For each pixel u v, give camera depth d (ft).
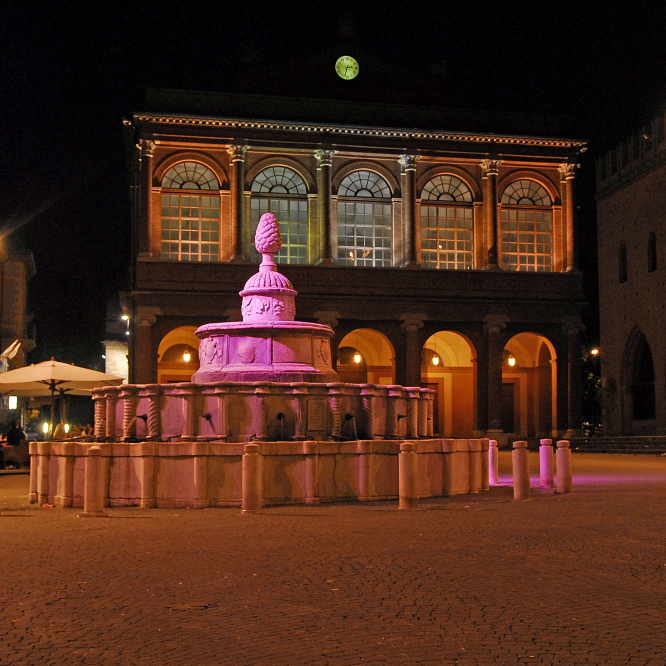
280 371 77.46
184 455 61.77
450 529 49.19
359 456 64.85
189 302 174.60
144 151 176.76
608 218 203.41
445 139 188.65
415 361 183.01
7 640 26.76
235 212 178.19
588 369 239.09
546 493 72.33
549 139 192.03
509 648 25.58
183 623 28.58
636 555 40.57
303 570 37.11
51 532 49.52
